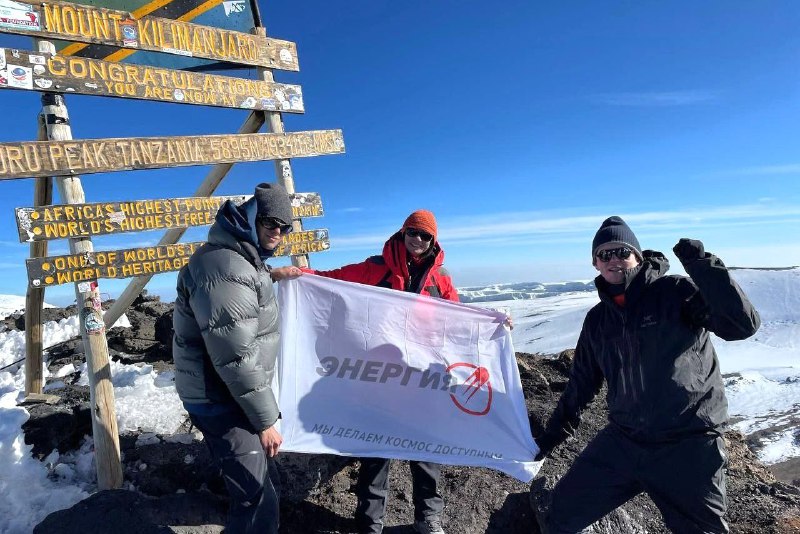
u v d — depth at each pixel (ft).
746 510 12.00
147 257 13.57
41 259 11.66
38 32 11.81
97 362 12.09
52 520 10.03
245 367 8.35
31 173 11.44
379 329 12.67
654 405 8.98
